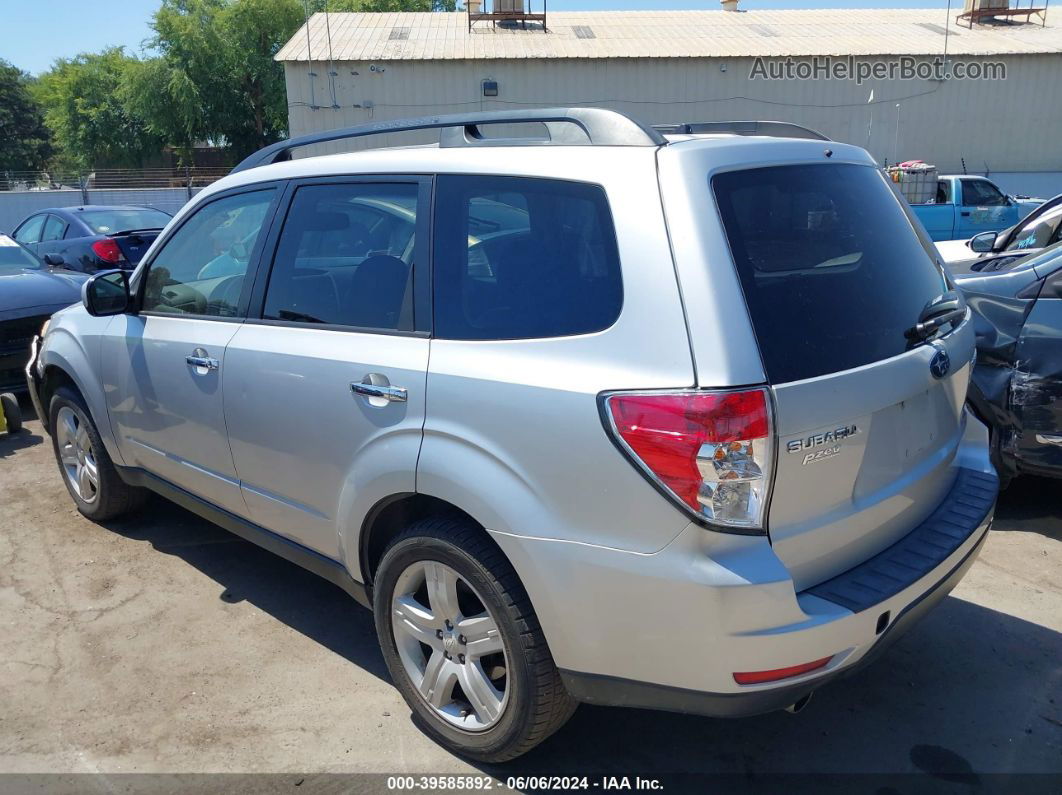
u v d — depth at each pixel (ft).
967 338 9.39
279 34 124.16
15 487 17.22
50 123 140.26
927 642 11.15
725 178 7.49
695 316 6.85
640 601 7.05
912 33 93.50
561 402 7.30
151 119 124.88
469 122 9.02
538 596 7.58
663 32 94.22
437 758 9.18
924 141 86.02
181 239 12.26
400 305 8.95
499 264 8.23
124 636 11.64
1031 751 9.14
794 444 6.89
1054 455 13.51
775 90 84.23
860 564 7.88
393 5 150.00
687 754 9.20
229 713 9.96
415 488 8.43
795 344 7.11
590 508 7.18
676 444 6.68
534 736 8.26
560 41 89.04
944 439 9.00
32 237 40.09
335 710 10.02
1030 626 11.46
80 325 14.07
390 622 9.35
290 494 10.24
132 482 13.83
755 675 6.93
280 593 12.84
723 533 6.73
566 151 8.07
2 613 12.24
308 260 10.15
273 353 10.07
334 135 10.57
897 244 8.87
